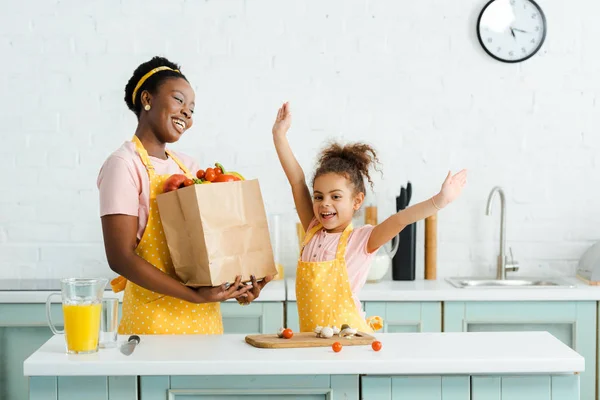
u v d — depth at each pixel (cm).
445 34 331
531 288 293
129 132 331
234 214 189
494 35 329
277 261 323
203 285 188
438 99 332
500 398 162
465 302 289
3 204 329
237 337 184
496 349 169
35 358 162
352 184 218
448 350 168
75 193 330
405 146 332
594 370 289
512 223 334
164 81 206
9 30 327
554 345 173
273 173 332
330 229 220
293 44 330
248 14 329
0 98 328
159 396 161
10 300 286
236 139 331
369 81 331
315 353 165
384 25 330
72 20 327
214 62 330
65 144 329
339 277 208
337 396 162
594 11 330
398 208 316
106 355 165
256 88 330
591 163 332
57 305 288
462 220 335
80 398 161
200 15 329
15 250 329
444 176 333
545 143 332
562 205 333
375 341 168
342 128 332
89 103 329
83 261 331
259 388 161
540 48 331
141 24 328
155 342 178
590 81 331
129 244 194
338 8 330
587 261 312
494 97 332
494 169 333
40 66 328
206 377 161
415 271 325
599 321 289
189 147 331
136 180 199
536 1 329
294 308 289
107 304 170
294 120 332
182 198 186
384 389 162
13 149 328
